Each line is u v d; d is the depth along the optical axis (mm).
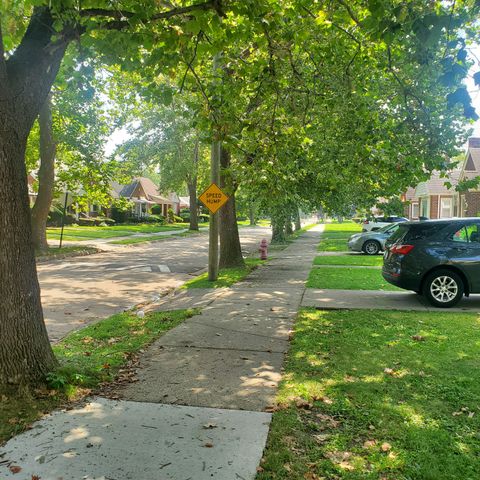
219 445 3885
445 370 5652
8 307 4723
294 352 6461
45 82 5070
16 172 4785
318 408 4621
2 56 4594
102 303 10938
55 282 14172
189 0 7426
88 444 3889
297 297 10836
